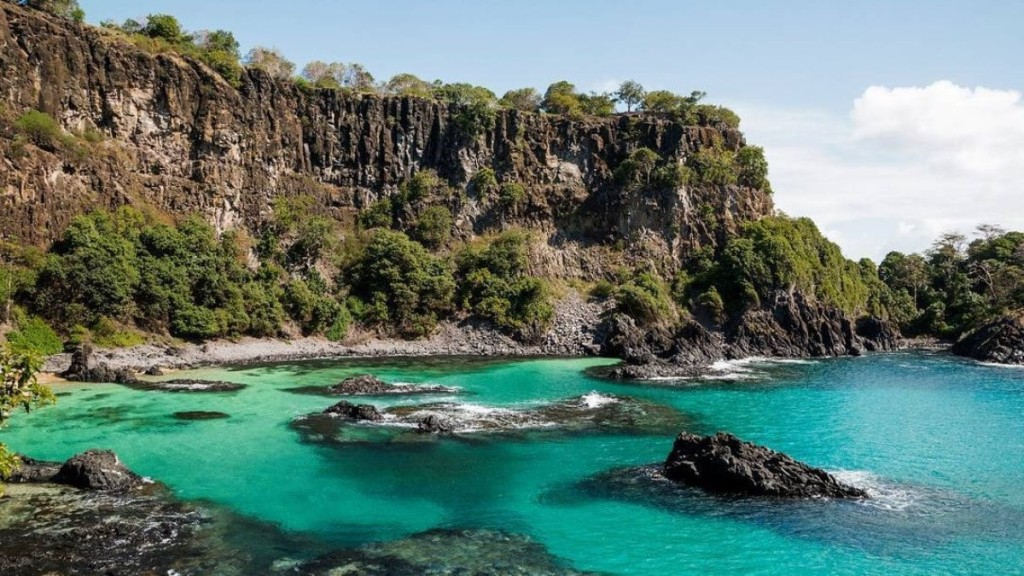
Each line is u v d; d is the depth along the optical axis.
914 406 66.75
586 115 154.12
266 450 45.06
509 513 34.84
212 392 64.81
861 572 28.58
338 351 100.12
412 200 131.75
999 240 175.12
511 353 107.06
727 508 35.53
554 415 57.97
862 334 131.25
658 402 66.50
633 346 104.69
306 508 34.81
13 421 51.22
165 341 88.75
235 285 98.62
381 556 29.08
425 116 139.75
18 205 84.06
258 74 121.81
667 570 28.48
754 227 130.88
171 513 33.31
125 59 104.75
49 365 73.62
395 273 112.88
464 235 132.25
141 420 52.38
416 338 109.94
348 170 132.62
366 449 45.94
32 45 94.25
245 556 28.69
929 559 29.88
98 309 84.06
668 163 142.00
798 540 31.66
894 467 44.41
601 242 138.62
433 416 52.47
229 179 112.69
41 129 89.81
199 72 112.56
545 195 141.00
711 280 125.00
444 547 30.28
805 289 123.94
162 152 107.75
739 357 106.00
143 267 90.50
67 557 27.89
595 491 38.34
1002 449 49.34
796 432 54.69
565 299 123.38
